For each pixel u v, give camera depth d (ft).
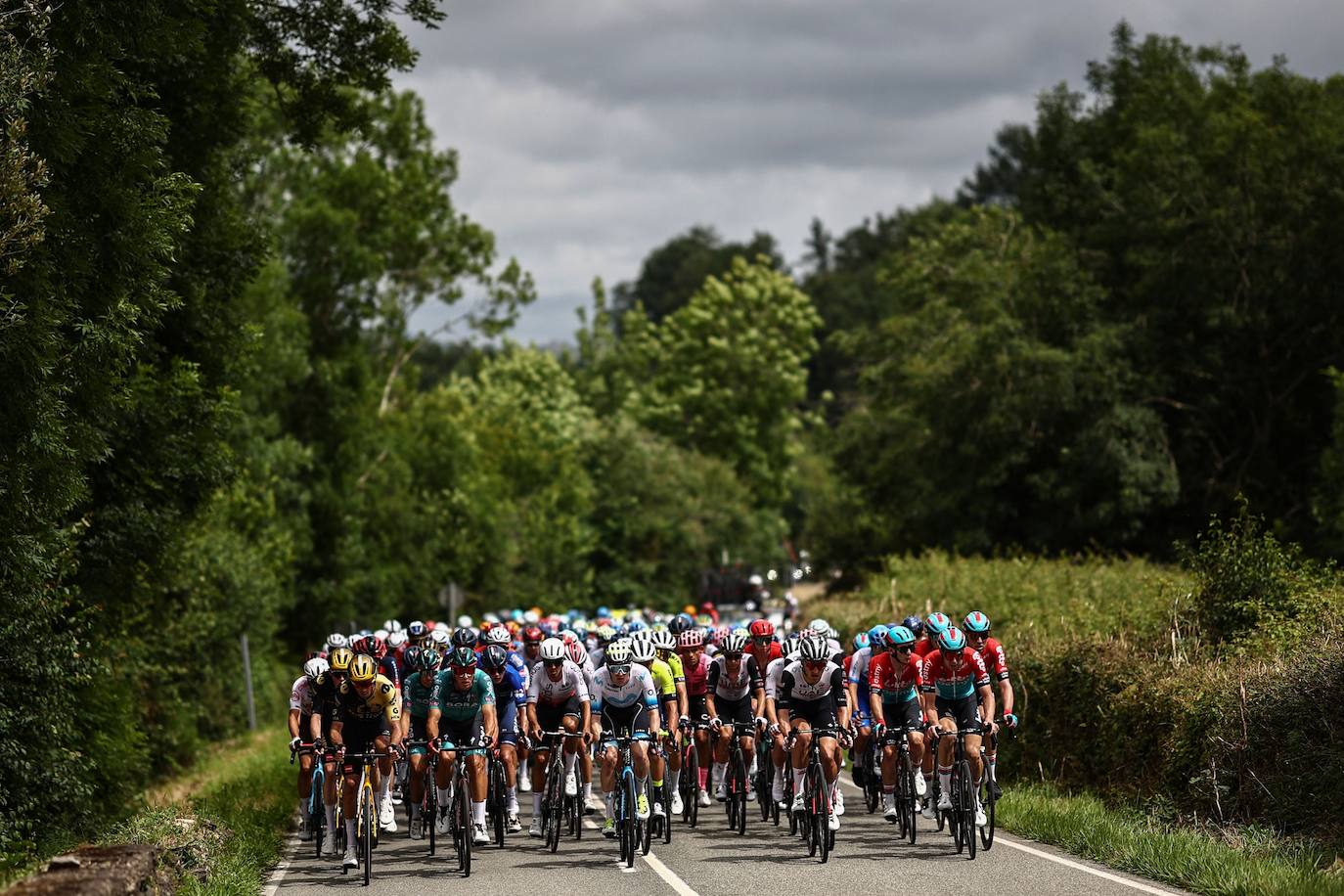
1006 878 64.69
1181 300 216.95
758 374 460.55
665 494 379.96
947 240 268.21
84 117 73.61
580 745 83.35
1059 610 116.26
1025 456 218.38
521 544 323.98
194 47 86.48
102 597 99.81
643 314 549.13
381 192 269.23
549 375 474.49
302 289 248.93
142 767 114.11
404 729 77.61
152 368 100.32
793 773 75.92
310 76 119.85
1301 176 206.49
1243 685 76.23
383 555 273.54
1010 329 217.77
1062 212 258.78
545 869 73.00
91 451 79.10
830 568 311.27
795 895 62.13
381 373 294.05
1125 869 67.10
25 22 70.28
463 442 303.89
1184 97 224.74
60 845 80.23
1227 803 75.46
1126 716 87.51
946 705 77.51
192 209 102.53
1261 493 212.84
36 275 69.00
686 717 85.25
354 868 75.20
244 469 113.19
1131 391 215.92
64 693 84.17
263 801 104.22
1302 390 214.69
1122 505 206.69
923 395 228.63
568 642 85.30
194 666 160.86
